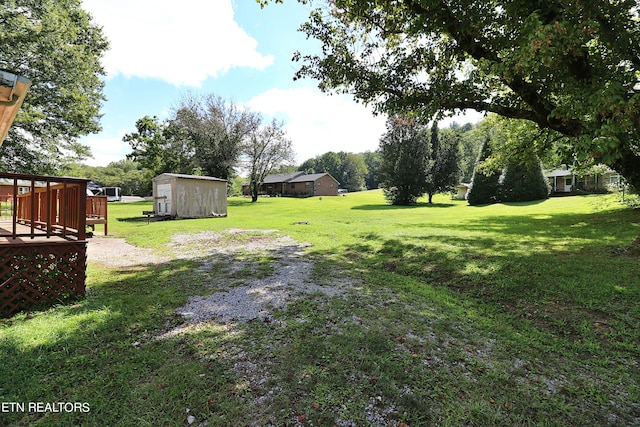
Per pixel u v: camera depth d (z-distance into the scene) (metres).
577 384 2.38
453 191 30.75
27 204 7.52
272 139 32.38
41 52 11.22
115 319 3.25
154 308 3.60
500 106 6.21
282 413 1.96
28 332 2.90
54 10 11.85
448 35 5.84
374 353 2.67
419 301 4.00
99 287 4.43
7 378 2.18
